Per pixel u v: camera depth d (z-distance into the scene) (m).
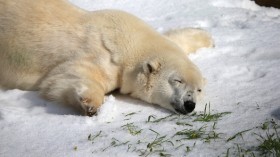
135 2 21.22
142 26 13.38
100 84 12.40
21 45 13.15
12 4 13.38
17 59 13.23
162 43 13.12
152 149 9.52
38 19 13.27
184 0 21.69
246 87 13.21
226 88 13.23
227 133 10.23
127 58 12.75
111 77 12.74
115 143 9.81
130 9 20.38
